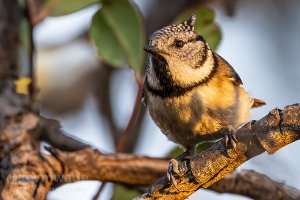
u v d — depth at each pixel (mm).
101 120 14312
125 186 10602
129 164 10336
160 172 10406
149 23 14133
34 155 10141
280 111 7586
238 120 10172
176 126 10211
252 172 10844
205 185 8297
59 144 10648
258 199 10820
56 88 14961
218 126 10062
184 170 8211
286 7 15172
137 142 13070
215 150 8000
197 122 10023
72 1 11047
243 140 7789
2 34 11023
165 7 14188
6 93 10625
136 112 10570
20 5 11242
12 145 10172
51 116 14961
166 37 10250
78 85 14961
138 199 8398
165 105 10062
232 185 10688
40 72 14906
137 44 11273
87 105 14977
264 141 7648
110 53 11367
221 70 10289
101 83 14680
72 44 15297
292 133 7527
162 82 10094
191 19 10539
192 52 10203
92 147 10633
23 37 11281
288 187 10891
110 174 10312
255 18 15180
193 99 9922
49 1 10922
